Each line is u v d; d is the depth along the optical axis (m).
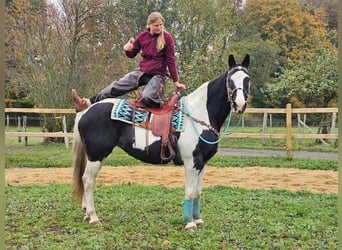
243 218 6.07
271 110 12.62
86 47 20.08
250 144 18.86
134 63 20.67
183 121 5.43
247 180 9.55
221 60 20.38
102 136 5.65
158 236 5.25
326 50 19.52
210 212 6.44
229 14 30.52
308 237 5.18
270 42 32.50
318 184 9.09
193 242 4.97
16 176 10.16
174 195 7.68
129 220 5.95
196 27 26.56
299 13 34.59
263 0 35.28
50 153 14.59
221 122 5.61
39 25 19.05
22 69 18.98
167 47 5.61
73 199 6.47
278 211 6.50
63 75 18.73
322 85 18.44
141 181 9.52
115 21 23.47
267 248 4.78
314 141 18.59
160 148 5.44
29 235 5.27
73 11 19.70
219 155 13.99
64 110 13.02
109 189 8.16
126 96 16.92
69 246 4.80
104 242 4.97
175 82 5.73
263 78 32.34
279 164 11.62
